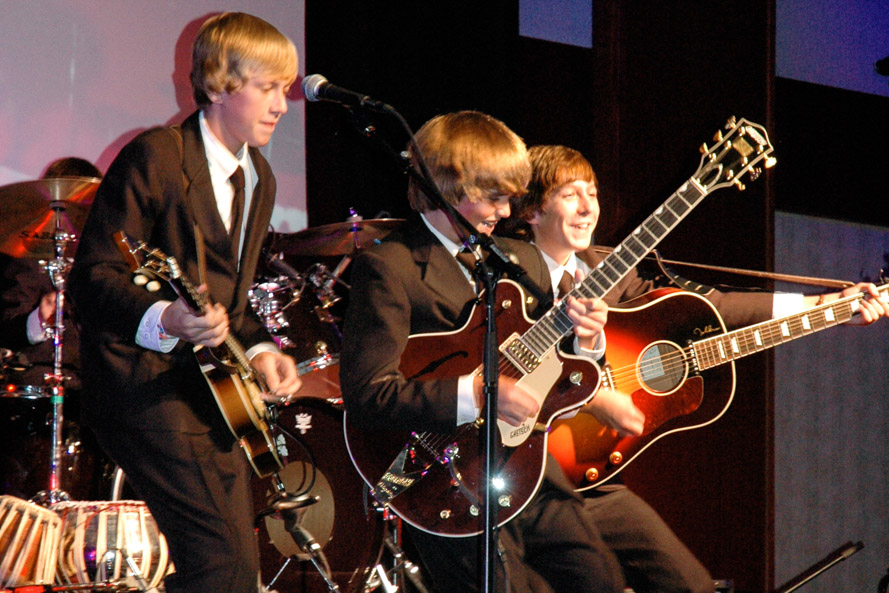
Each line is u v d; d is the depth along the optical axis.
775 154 20.66
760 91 16.20
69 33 15.91
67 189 14.49
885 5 22.25
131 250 7.32
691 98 16.61
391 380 7.99
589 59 20.73
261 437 8.70
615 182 16.77
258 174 9.20
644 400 10.91
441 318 8.58
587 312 8.43
